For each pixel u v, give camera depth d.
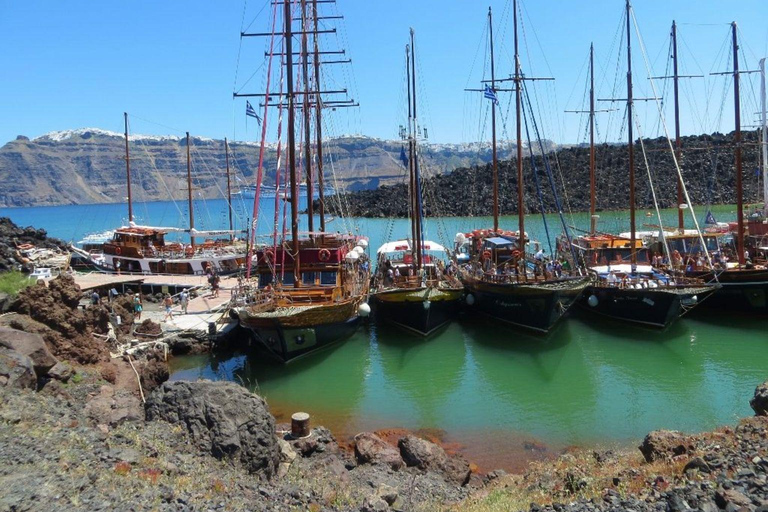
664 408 23.09
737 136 36.84
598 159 126.94
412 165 40.09
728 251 40.91
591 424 21.84
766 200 43.78
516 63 38.75
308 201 40.69
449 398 25.08
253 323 27.78
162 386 16.58
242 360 30.20
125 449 13.02
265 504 12.40
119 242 56.50
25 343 17.66
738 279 33.81
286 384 27.06
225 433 14.75
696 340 31.28
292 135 33.03
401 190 141.88
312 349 30.08
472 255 44.47
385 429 21.84
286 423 22.56
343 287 32.88
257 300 29.94
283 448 17.02
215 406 15.40
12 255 51.59
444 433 21.53
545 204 116.62
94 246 63.91
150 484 11.66
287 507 12.56
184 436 14.75
